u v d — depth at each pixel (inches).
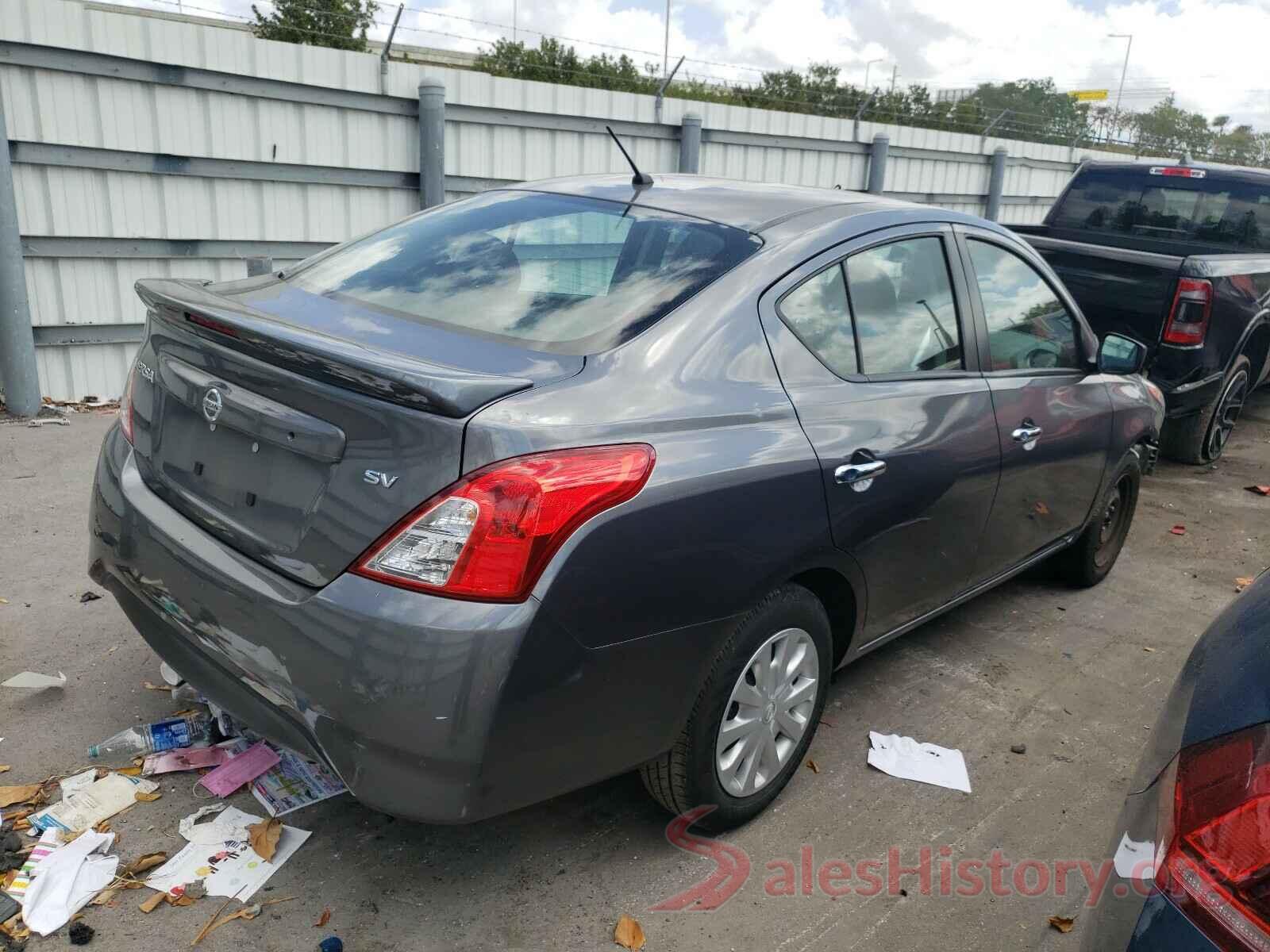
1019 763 132.0
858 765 128.3
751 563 98.9
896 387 121.3
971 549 139.0
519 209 128.1
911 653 160.9
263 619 88.0
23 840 101.6
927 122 593.0
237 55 290.2
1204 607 187.9
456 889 101.0
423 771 81.4
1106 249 261.4
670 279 106.8
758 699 107.7
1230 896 55.8
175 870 99.8
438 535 80.5
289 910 96.5
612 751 92.8
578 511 83.7
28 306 247.4
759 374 105.0
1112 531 192.7
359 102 319.0
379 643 80.7
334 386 86.1
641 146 399.2
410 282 114.3
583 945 95.1
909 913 102.9
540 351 96.5
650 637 91.1
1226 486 268.1
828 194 134.7
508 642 80.5
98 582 114.8
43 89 259.6
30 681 128.0
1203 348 251.8
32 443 230.2
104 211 278.1
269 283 124.0
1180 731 66.8
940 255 134.9
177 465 103.3
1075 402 157.8
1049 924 103.0
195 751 117.0
